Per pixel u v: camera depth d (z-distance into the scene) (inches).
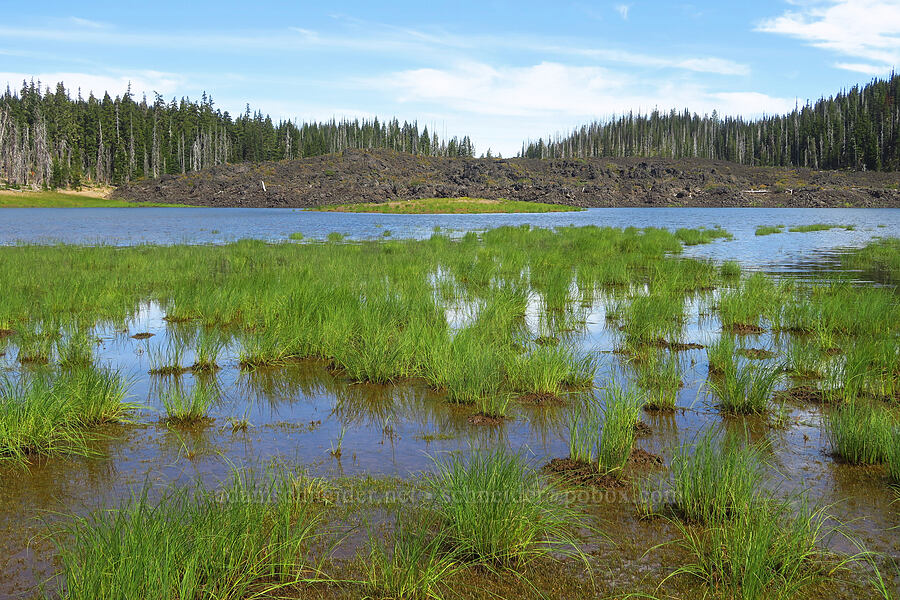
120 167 5098.4
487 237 1231.5
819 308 427.2
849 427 220.2
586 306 513.0
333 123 7180.1
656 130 7386.8
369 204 3622.0
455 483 177.3
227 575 145.7
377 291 497.0
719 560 150.5
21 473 206.5
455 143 7111.2
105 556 139.5
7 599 138.2
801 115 6697.8
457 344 320.8
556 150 7731.3
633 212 3380.9
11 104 5103.3
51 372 319.9
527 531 164.7
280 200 4286.4
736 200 4480.8
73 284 551.8
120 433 241.9
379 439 236.2
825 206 4279.0
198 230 1665.8
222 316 457.4
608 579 150.2
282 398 284.8
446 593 145.5
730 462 184.2
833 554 158.1
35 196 4114.2
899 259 792.3
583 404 275.0
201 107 6289.4
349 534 168.2
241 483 194.9
